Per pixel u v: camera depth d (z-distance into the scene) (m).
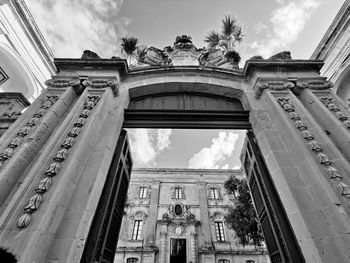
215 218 16.34
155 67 4.30
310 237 2.17
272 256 3.20
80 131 2.78
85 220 2.25
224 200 17.38
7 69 8.78
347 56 6.91
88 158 2.73
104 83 3.59
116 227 3.55
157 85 4.11
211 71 4.32
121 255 13.93
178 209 16.44
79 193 2.38
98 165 2.68
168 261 13.68
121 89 3.94
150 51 5.34
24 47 8.33
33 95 9.37
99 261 2.53
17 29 7.85
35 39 8.65
